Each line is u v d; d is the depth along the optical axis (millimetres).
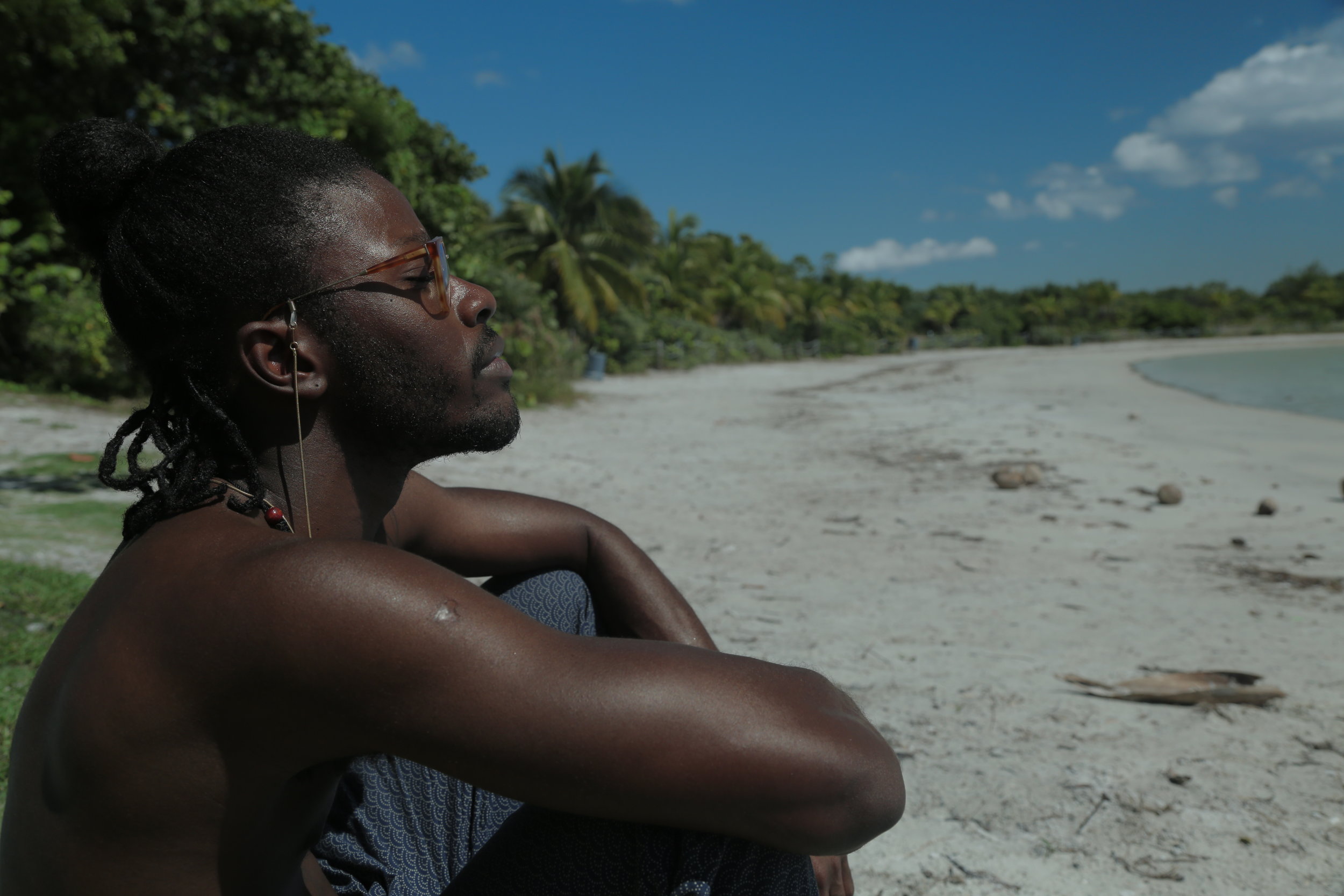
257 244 870
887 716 3129
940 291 76438
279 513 906
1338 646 3926
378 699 773
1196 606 4645
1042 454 10586
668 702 813
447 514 1350
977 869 2178
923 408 17312
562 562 1417
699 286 43062
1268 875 2139
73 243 969
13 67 10742
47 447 7676
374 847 1244
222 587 788
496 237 28906
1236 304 88312
